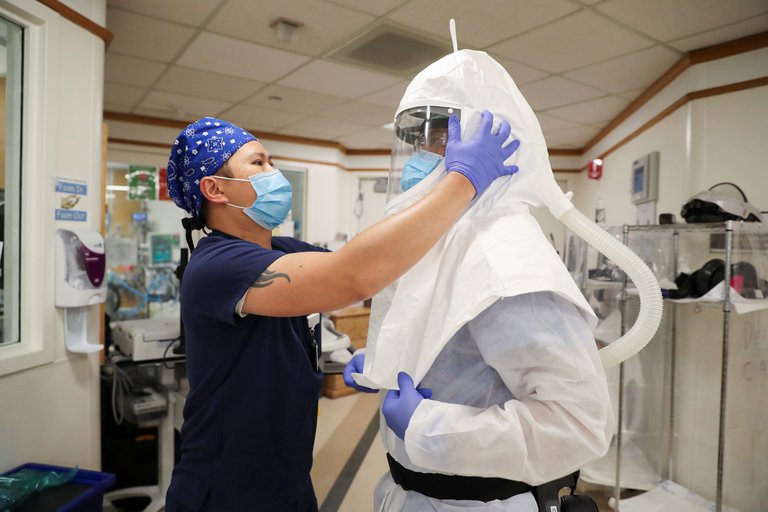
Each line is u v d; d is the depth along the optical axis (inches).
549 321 27.9
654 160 130.3
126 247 194.5
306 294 31.3
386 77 138.9
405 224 28.8
